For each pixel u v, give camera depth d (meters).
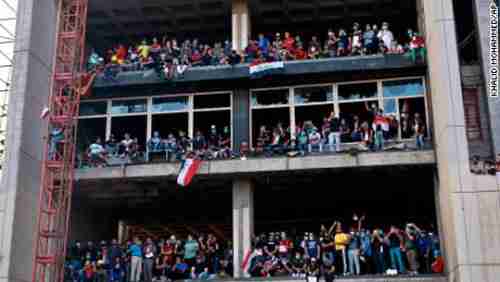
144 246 25.42
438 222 25.16
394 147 26.05
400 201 30.98
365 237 24.00
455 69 23.73
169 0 29.78
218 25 32.06
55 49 28.42
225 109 28.17
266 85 28.00
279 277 24.06
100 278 25.05
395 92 27.34
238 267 25.53
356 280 23.48
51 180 26.67
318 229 32.94
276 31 32.62
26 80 26.23
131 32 32.72
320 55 27.44
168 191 28.86
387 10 30.80
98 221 31.92
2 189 25.14
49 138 27.08
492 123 24.08
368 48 27.19
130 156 27.31
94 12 30.88
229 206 31.64
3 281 24.06
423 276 23.42
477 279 21.75
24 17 26.95
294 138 26.67
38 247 25.94
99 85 28.14
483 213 22.33
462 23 26.88
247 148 26.47
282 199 30.45
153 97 28.86
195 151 26.78
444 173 23.72
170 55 28.23
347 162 25.50
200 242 25.70
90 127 29.00
